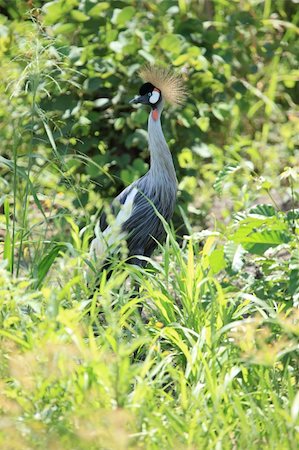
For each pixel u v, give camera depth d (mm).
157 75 11000
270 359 7703
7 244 9344
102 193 13508
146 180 11008
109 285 8578
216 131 15023
